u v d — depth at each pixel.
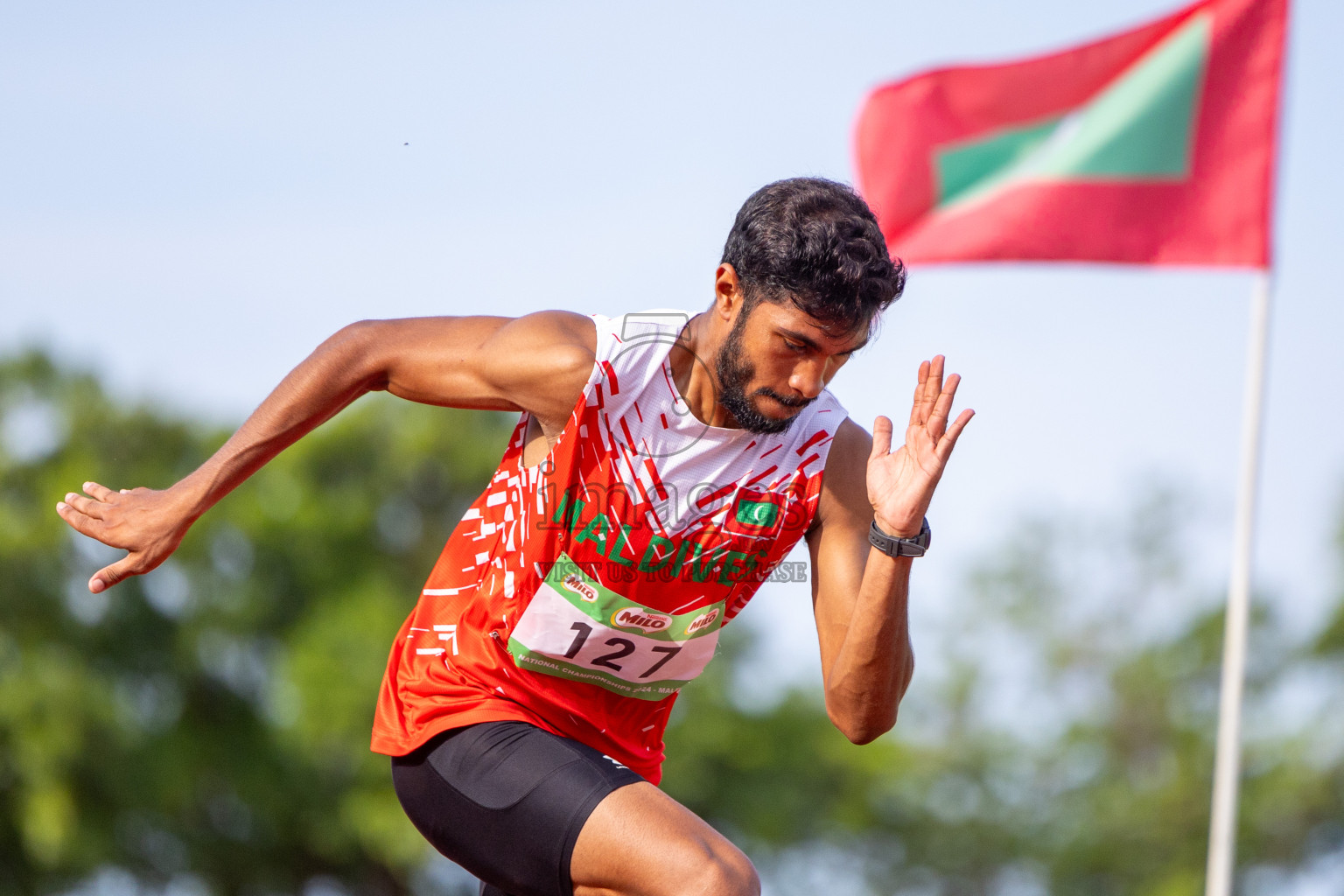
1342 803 107.00
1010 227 26.14
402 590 90.00
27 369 87.19
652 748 10.12
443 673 9.58
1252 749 115.44
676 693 9.91
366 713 79.81
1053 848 128.25
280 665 84.06
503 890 9.34
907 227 27.05
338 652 81.38
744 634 92.25
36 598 79.56
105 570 9.60
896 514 8.58
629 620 9.12
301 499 88.06
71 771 75.56
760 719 95.12
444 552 9.95
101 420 87.00
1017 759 137.75
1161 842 118.75
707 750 89.00
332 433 90.50
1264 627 119.12
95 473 83.56
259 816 83.69
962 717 143.75
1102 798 125.44
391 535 92.25
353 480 91.81
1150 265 25.36
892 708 9.09
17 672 75.62
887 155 27.12
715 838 8.45
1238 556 22.14
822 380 8.62
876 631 8.67
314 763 83.25
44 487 83.31
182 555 85.38
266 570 87.69
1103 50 25.89
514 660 9.36
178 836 81.94
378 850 81.50
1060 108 26.19
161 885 83.56
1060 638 143.25
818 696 101.00
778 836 94.62
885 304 8.55
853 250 8.27
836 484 9.25
